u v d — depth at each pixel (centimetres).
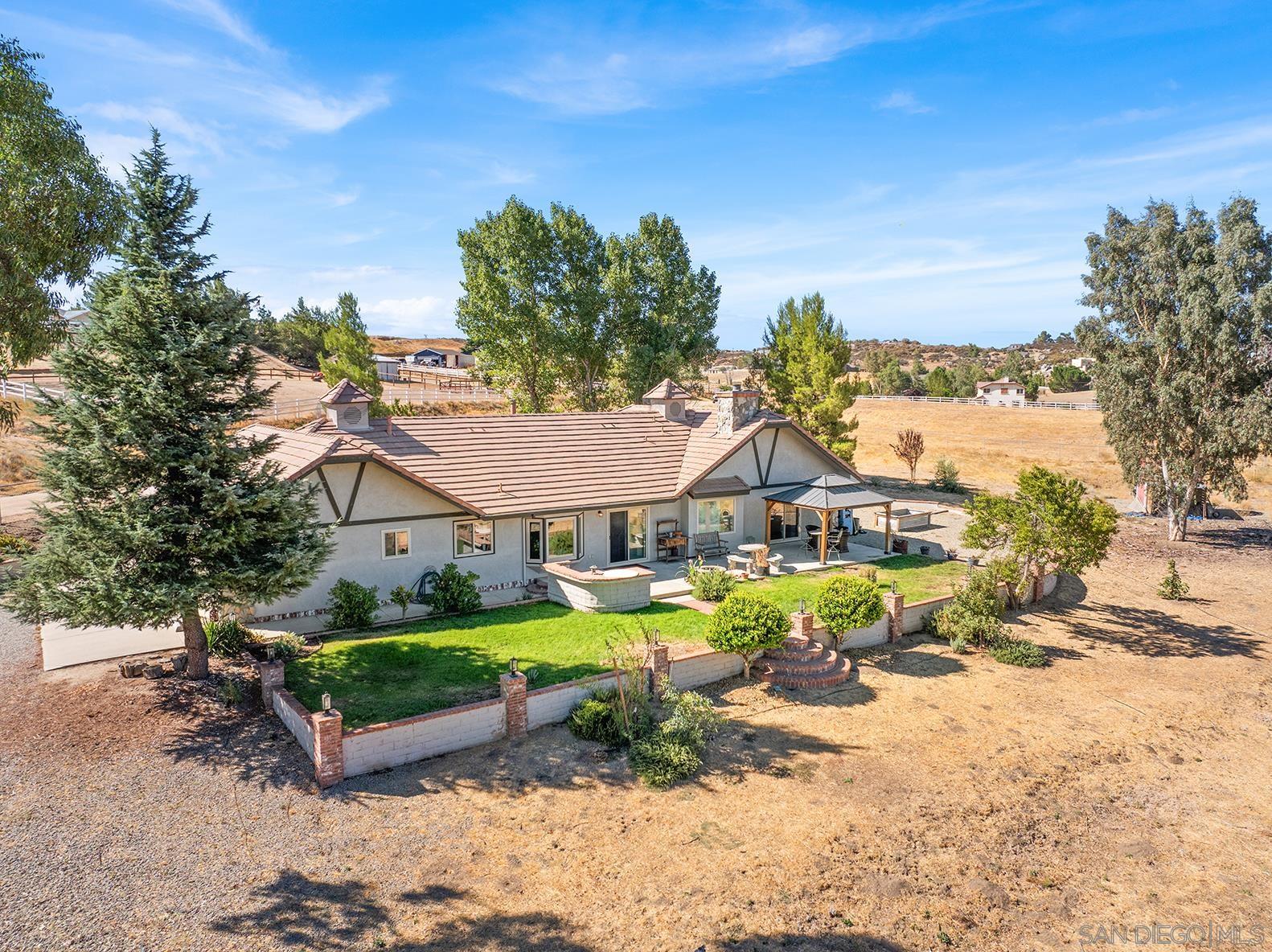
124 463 1483
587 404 5462
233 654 1900
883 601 2292
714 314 5594
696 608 2389
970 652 2239
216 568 1544
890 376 11381
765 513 3319
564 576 2383
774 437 3303
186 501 1576
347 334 4478
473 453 2736
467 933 1022
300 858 1157
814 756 1575
